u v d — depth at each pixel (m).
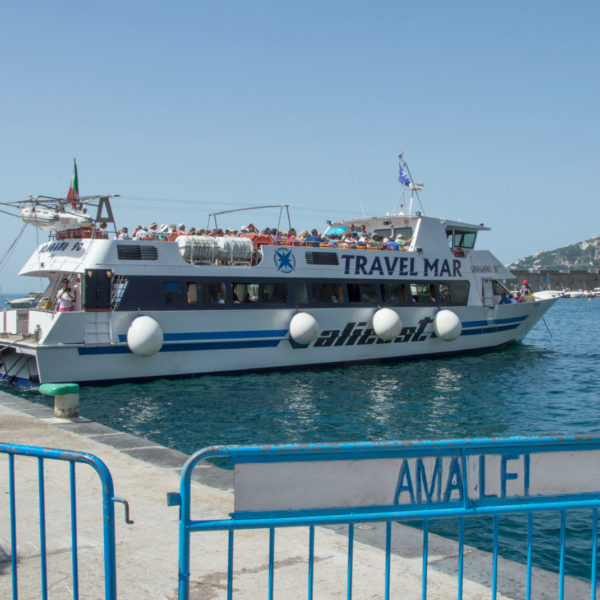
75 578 4.30
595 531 4.46
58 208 21.58
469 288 29.22
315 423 16.30
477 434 15.30
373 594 5.18
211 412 17.45
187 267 21.72
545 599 5.23
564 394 20.77
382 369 25.30
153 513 7.15
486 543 8.40
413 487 4.21
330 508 4.11
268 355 23.56
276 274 23.45
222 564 5.76
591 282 180.88
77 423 12.35
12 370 22.17
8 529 6.60
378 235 28.12
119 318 20.45
